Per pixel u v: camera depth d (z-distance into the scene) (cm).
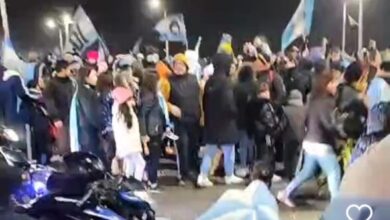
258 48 1109
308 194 788
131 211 552
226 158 903
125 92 827
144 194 616
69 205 499
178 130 922
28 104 736
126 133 824
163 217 712
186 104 916
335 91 683
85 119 818
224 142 888
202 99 925
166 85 916
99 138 830
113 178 553
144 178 863
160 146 877
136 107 864
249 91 891
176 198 818
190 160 940
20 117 723
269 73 926
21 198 524
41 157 822
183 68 919
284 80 991
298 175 734
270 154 866
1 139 581
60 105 834
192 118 920
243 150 941
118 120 821
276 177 867
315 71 723
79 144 819
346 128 664
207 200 803
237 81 900
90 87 840
